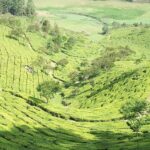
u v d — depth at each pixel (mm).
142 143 165250
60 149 160875
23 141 161875
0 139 156625
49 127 192500
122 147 163000
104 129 198875
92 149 165250
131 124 199500
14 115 197625
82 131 194750
